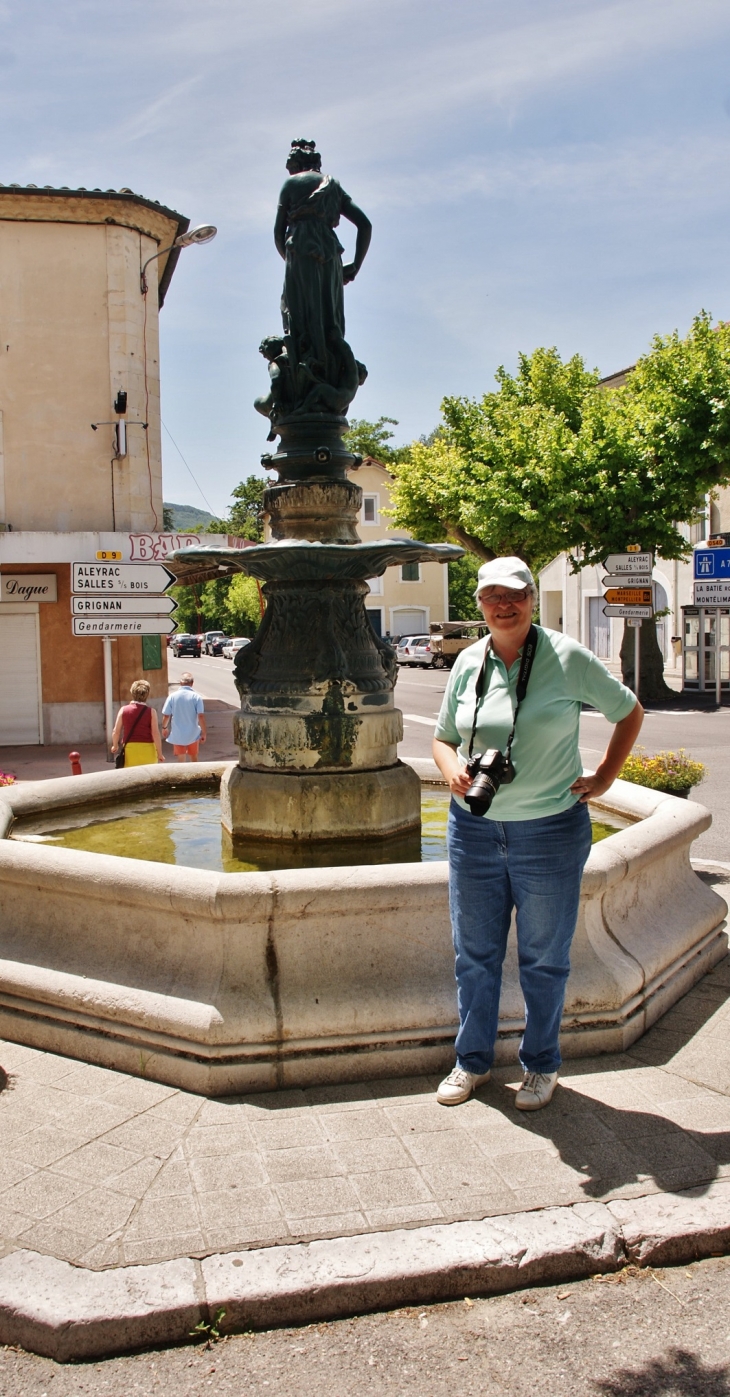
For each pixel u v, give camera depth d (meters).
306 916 3.69
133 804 7.03
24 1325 2.48
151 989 3.77
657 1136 3.25
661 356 22.50
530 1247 2.70
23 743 18.53
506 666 3.35
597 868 3.98
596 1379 2.38
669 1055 3.87
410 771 5.54
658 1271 2.75
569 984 3.86
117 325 18.17
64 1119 3.37
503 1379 2.38
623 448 22.38
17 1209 2.86
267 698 5.36
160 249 19.66
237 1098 3.53
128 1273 2.59
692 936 4.64
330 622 5.40
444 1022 3.72
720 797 10.98
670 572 32.97
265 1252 2.67
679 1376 2.38
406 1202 2.89
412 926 3.83
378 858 5.11
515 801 3.29
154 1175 3.03
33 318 17.94
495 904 3.42
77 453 18.25
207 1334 2.51
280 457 5.55
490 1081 3.64
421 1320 2.58
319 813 5.21
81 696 18.64
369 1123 3.34
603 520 22.53
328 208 5.50
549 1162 3.09
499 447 23.73
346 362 5.62
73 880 3.97
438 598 51.81
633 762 7.54
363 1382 2.38
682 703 23.03
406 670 41.22
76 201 17.66
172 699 10.62
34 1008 4.00
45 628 18.42
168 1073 3.63
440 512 25.56
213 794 7.42
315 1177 3.01
